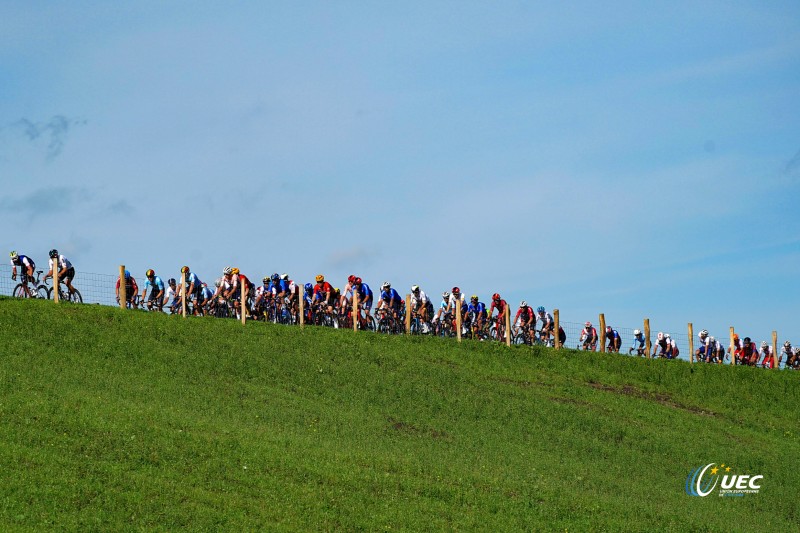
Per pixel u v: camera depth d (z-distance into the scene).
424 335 93.81
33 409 55.41
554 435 71.25
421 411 71.81
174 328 79.94
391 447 61.88
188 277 87.00
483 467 60.31
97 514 43.66
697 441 75.88
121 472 48.56
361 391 73.69
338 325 91.44
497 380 84.44
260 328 84.50
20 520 42.00
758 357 110.06
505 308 98.00
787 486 68.06
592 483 60.94
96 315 79.94
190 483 48.97
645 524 54.03
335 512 48.34
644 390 91.50
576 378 91.12
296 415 65.38
